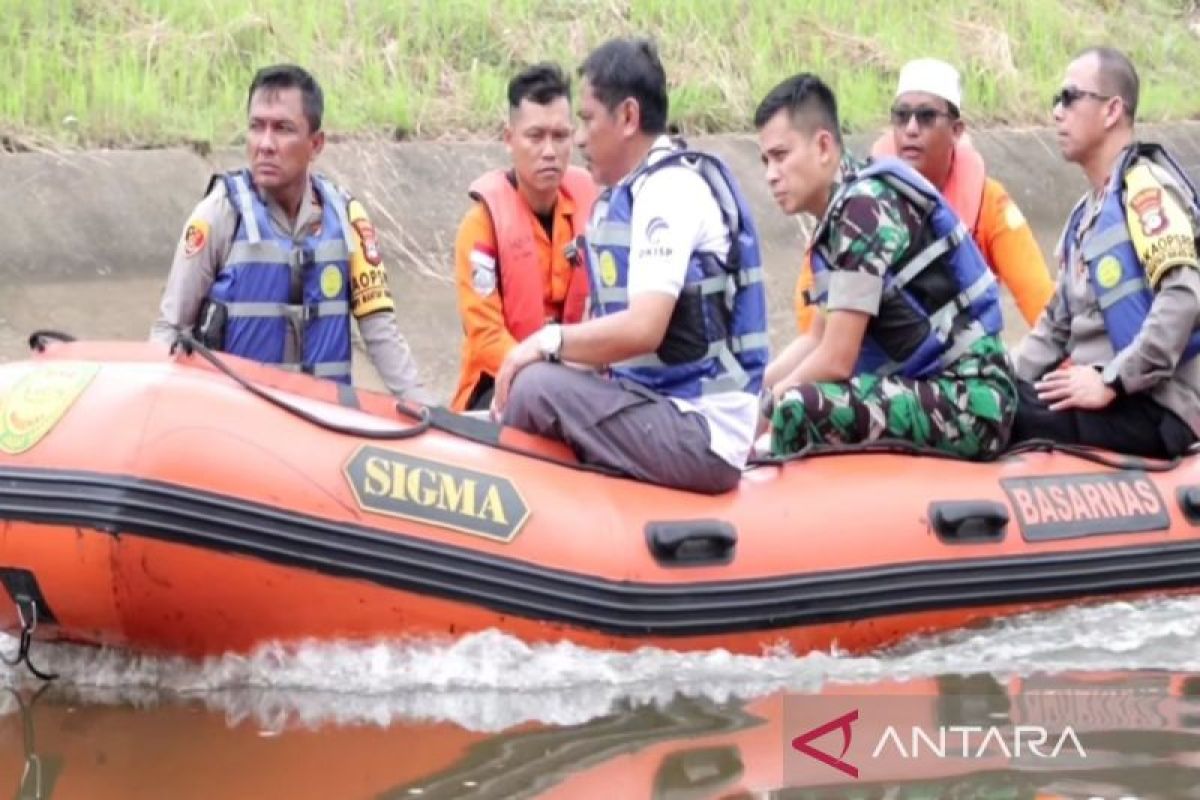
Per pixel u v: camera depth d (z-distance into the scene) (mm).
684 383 6727
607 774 5562
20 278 10914
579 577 6410
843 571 6758
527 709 6148
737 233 6734
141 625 6180
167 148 11922
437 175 12422
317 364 7309
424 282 11758
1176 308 7410
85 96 12109
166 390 6168
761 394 7574
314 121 7246
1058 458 7508
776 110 7227
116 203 11445
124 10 13055
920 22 15500
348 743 5805
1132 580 7352
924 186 7199
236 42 12945
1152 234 7473
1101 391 7555
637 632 6465
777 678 6539
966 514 7008
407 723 5988
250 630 6230
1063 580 7191
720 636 6562
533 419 6707
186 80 12664
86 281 11055
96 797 5371
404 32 13492
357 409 6578
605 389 6676
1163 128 15445
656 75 6691
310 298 7270
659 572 6512
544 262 8406
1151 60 16516
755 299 6805
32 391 6238
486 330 8266
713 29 14562
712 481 6707
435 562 6266
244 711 6113
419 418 6594
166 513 5996
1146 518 7438
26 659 6258
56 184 11391
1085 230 7816
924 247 7191
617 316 6578
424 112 12891
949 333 7270
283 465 6168
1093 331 7766
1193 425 7672
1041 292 8766
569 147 8297
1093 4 16922
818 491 6910
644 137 6715
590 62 6707
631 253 6625
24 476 6070
